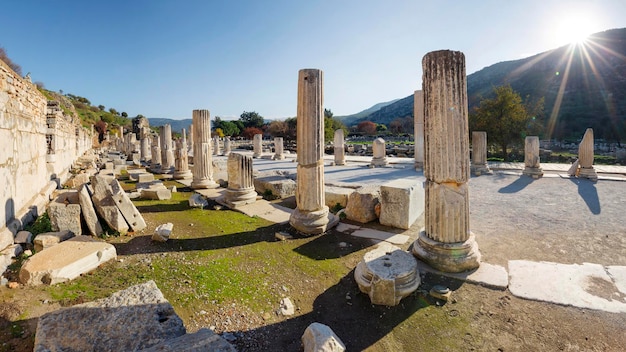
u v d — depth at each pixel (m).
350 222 8.02
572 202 9.56
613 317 3.95
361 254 6.07
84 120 55.16
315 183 7.40
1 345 3.34
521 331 3.84
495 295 4.55
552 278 4.86
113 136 52.75
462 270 5.14
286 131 59.19
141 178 13.77
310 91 7.31
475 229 7.32
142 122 54.38
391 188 7.54
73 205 6.54
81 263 5.06
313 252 6.22
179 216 8.68
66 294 4.41
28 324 3.70
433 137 5.30
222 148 41.91
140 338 3.19
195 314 4.19
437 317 4.17
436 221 5.38
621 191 10.92
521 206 9.26
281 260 5.88
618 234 6.75
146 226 7.67
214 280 5.05
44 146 10.42
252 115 74.44
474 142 15.85
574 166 14.42
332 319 4.22
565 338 3.69
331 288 4.94
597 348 3.52
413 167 18.33
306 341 3.56
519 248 6.14
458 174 5.21
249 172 10.03
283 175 13.85
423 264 5.40
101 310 3.54
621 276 4.86
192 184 12.94
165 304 3.72
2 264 4.98
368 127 78.00
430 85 5.28
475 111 27.69
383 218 7.69
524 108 26.27
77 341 3.14
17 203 7.03
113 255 5.68
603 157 27.34
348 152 33.50
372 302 4.46
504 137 25.92
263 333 3.93
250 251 6.28
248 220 8.33
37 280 4.64
